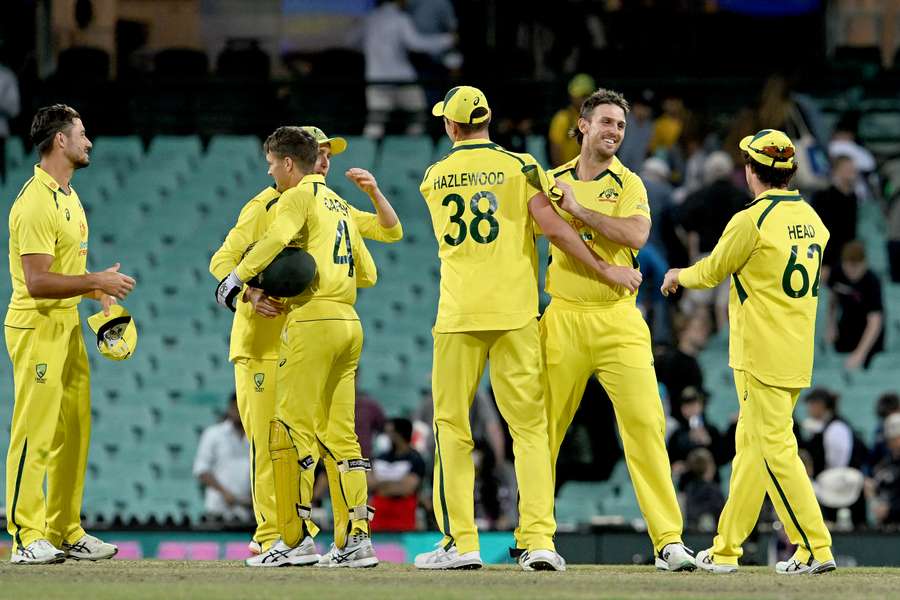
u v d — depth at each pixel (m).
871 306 53.81
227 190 64.00
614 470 48.69
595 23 66.69
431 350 55.88
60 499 27.72
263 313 25.77
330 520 43.28
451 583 22.64
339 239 26.28
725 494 45.31
